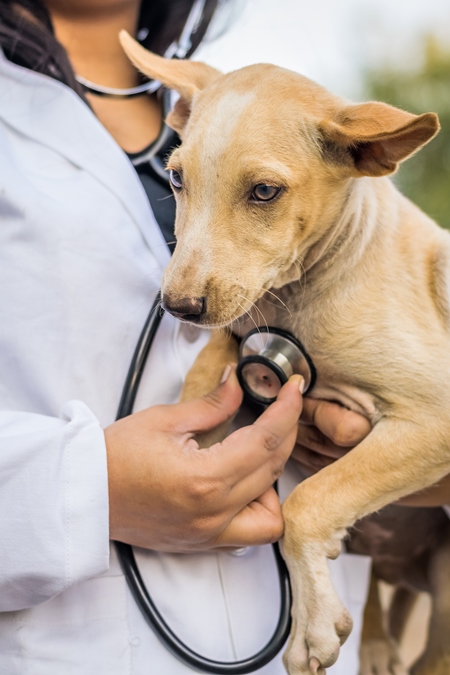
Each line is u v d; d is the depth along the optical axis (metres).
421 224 2.53
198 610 2.04
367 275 2.30
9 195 2.07
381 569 3.11
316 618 2.06
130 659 1.94
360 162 2.19
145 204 2.36
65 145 2.30
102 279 2.15
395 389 2.25
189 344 2.50
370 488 2.17
